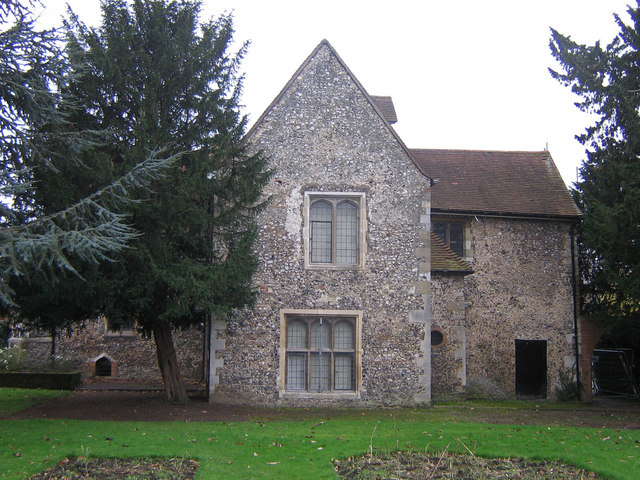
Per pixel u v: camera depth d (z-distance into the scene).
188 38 13.34
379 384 14.25
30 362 19.25
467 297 18.08
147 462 8.66
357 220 14.88
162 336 14.12
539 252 18.61
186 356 19.69
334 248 14.69
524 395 17.86
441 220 18.48
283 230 14.55
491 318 18.06
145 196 12.09
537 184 20.05
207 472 8.16
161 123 12.69
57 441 9.54
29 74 10.30
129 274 11.93
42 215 10.89
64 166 11.51
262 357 14.12
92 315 12.88
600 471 8.64
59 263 9.27
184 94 13.30
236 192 13.09
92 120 12.76
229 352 14.09
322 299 14.41
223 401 13.96
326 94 15.14
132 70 12.90
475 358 17.78
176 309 11.95
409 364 14.38
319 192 14.73
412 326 14.51
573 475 8.57
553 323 18.28
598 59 20.94
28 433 10.11
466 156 21.09
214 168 12.75
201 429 10.84
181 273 12.05
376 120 15.14
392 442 10.09
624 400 18.91
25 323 13.16
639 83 18.94
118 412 12.69
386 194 14.88
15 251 8.97
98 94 12.70
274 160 14.78
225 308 12.45
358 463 8.89
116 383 19.02
